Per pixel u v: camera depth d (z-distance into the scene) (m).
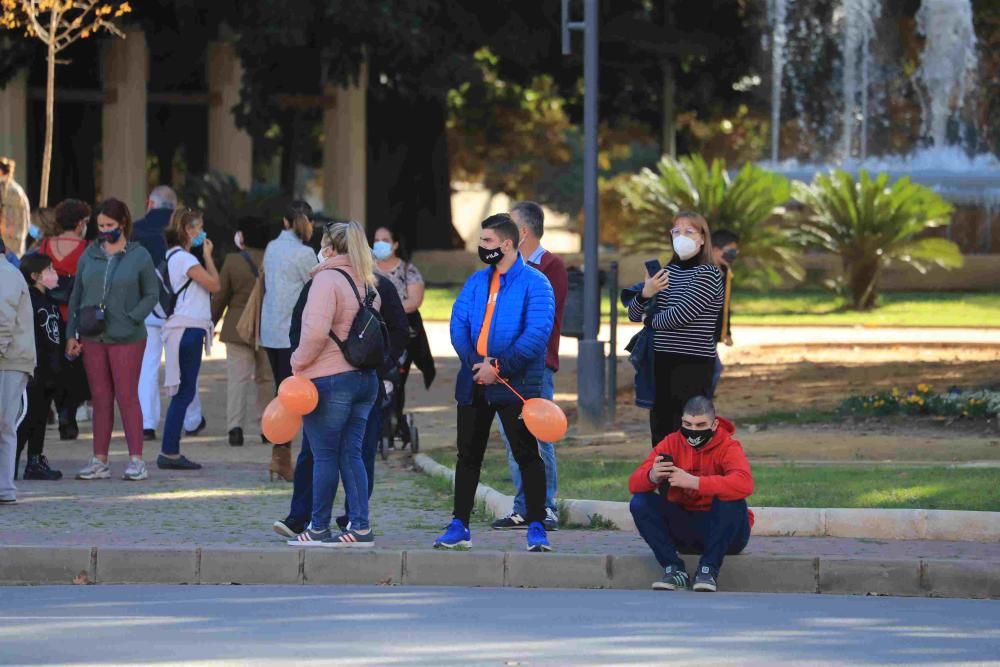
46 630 21.36
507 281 26.14
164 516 29.92
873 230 94.56
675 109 141.62
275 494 33.00
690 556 25.95
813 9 132.75
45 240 39.09
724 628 21.75
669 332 29.09
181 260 37.41
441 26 110.56
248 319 36.75
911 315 91.06
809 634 21.34
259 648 20.22
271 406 26.81
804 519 28.05
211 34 110.94
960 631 21.66
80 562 25.62
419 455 38.50
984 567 24.80
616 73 134.12
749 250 100.25
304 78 109.00
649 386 29.33
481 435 26.47
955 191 117.06
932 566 24.94
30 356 31.11
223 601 23.77
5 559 25.62
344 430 26.69
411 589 25.12
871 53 133.75
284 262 36.09
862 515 27.86
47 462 35.25
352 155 119.25
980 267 112.50
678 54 124.44
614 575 25.55
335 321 26.27
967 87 129.38
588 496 30.62
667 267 29.31
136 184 110.31
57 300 38.44
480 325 26.14
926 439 39.47
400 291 39.12
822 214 95.88
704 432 24.69
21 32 95.62
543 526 26.25
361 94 119.25
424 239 124.88
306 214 36.69
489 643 20.61
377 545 26.70
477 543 27.02
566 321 41.44
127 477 34.91
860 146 134.75
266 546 26.25
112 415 35.12
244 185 117.06
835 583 25.12
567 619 22.38
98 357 34.69
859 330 81.25
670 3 125.38
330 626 21.73
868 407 44.75
